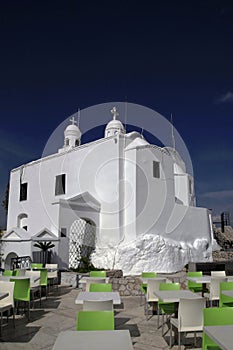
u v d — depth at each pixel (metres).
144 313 8.84
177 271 17.52
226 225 36.59
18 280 8.05
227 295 6.55
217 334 3.58
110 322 4.18
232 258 24.14
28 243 15.76
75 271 15.38
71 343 3.40
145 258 16.88
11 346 6.14
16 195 25.11
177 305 6.65
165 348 6.01
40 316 8.48
